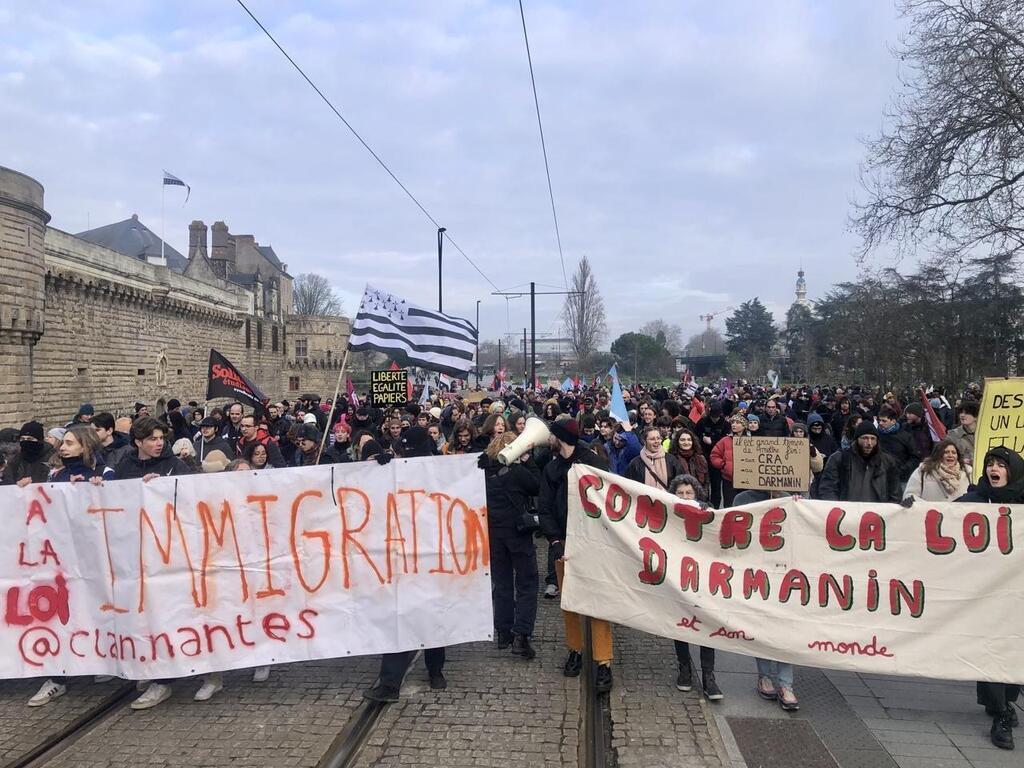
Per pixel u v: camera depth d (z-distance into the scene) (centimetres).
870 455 609
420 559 528
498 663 577
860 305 4638
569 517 532
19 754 436
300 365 7300
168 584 511
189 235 6116
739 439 562
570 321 6206
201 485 518
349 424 1098
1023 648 455
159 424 586
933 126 1833
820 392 2219
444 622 523
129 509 513
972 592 466
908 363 4069
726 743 441
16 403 2319
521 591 594
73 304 3047
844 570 484
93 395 3228
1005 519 465
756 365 7956
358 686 535
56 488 518
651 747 438
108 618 513
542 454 641
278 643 519
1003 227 1789
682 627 503
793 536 493
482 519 533
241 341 5772
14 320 2283
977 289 3681
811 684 536
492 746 439
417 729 461
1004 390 584
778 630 487
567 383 3716
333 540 526
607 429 940
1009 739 436
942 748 437
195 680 554
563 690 521
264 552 521
